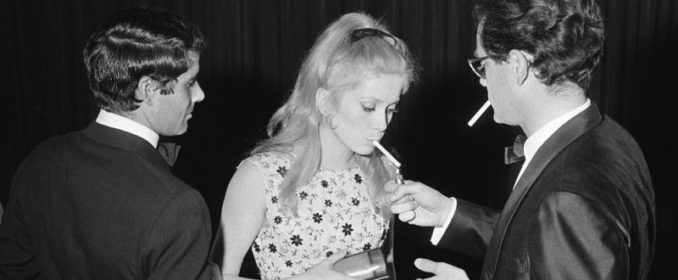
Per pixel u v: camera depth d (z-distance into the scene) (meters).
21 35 4.48
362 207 1.52
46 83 4.56
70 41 4.50
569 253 0.91
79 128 4.62
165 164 1.13
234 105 4.45
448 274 1.28
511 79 1.09
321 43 1.41
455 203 1.52
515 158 1.40
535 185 1.05
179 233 1.03
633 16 3.95
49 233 1.11
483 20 1.12
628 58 3.99
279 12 4.35
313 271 1.30
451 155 4.24
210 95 4.44
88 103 4.57
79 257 1.07
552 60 1.04
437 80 4.22
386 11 4.20
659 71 3.95
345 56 1.33
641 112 4.01
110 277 1.05
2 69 4.52
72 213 1.07
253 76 4.43
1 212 2.15
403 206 1.48
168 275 1.02
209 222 1.10
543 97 1.08
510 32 1.06
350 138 1.39
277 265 1.49
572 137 1.05
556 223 0.93
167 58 1.10
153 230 1.02
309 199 1.48
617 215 0.93
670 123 3.96
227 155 4.46
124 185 1.05
